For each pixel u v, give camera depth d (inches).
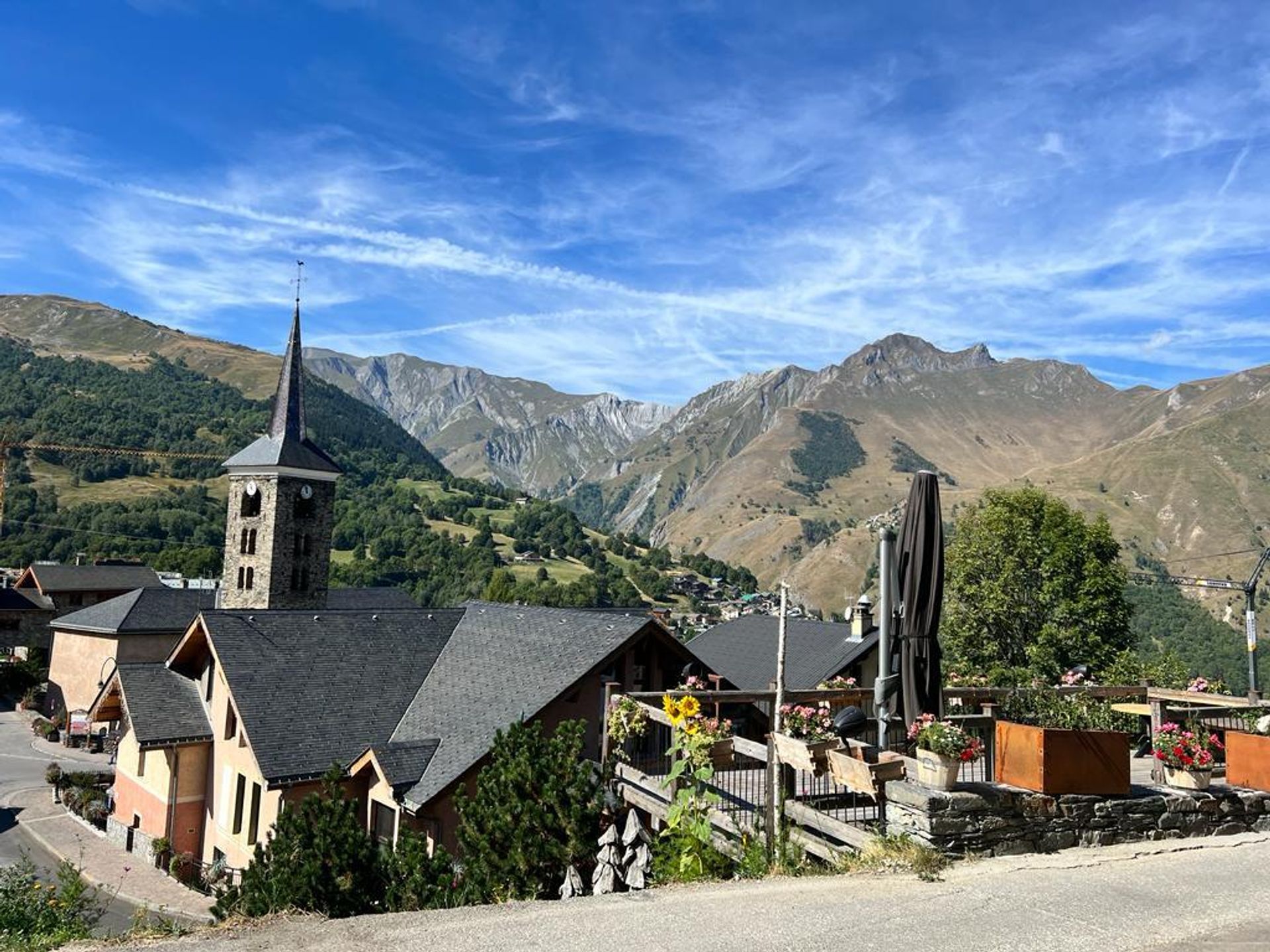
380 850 575.2
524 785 544.4
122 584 3206.2
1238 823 460.4
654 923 333.7
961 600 1596.9
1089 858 403.5
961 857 399.2
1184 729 526.3
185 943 323.3
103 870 1101.1
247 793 995.3
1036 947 305.7
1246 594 1103.0
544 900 382.0
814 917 336.5
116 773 1354.6
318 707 996.6
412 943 316.2
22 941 362.6
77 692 2239.2
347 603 2679.6
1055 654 1464.1
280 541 1740.9
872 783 409.4
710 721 488.7
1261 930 321.7
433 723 961.5
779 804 454.9
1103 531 1498.5
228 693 1070.4
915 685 466.9
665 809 519.2
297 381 1818.4
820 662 1194.6
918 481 482.3
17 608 2972.4
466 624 1194.0
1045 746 422.3
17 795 1531.7
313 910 454.3
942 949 304.5
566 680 889.5
